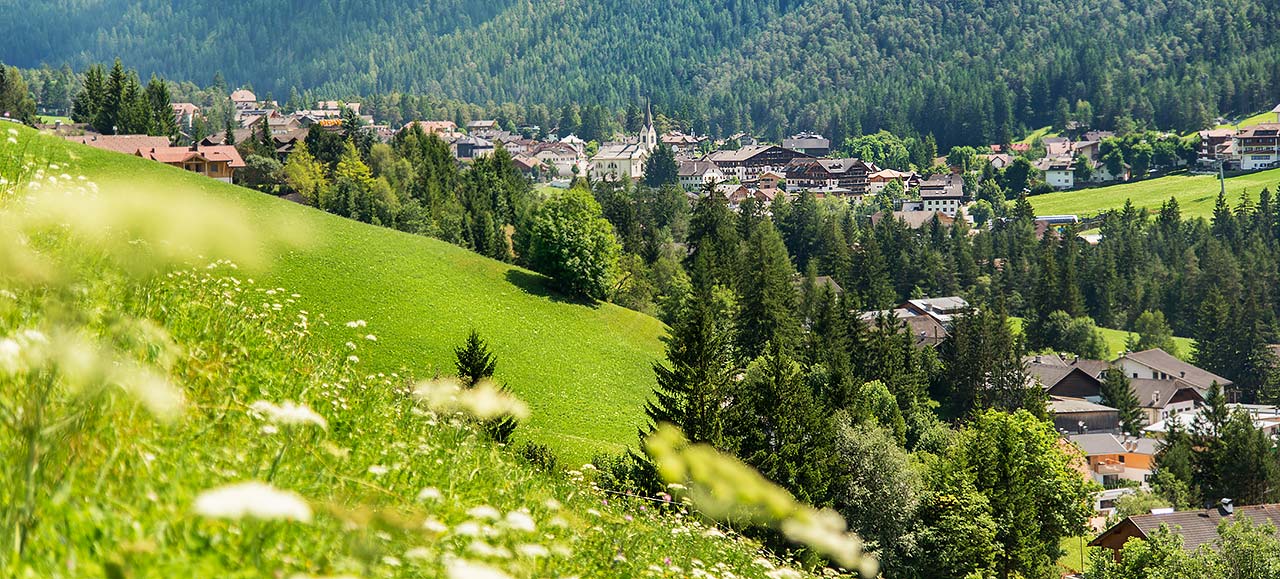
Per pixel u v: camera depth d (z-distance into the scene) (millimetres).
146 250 6055
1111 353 157750
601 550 9352
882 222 186250
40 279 7055
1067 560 70500
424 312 80375
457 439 11500
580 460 50656
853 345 101688
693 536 12539
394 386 12742
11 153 12312
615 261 104062
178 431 7129
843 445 47938
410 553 5773
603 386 77312
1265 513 60906
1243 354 148750
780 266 127125
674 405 45094
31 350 5414
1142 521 59531
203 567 4617
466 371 44250
